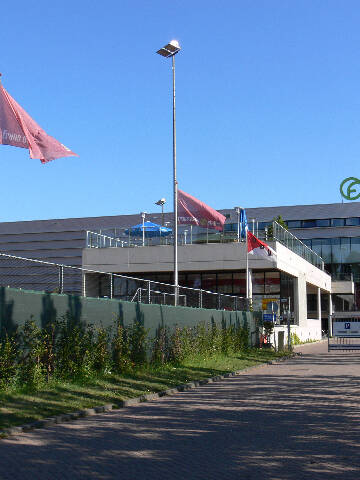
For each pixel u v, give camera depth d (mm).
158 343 20984
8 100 14359
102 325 17359
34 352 13859
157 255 38531
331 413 11797
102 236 39562
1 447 8688
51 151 15102
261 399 14172
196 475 7016
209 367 21938
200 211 31031
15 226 79188
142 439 9344
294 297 44250
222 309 30094
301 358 29016
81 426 10602
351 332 33062
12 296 13477
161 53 28516
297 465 7473
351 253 72000
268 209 75062
